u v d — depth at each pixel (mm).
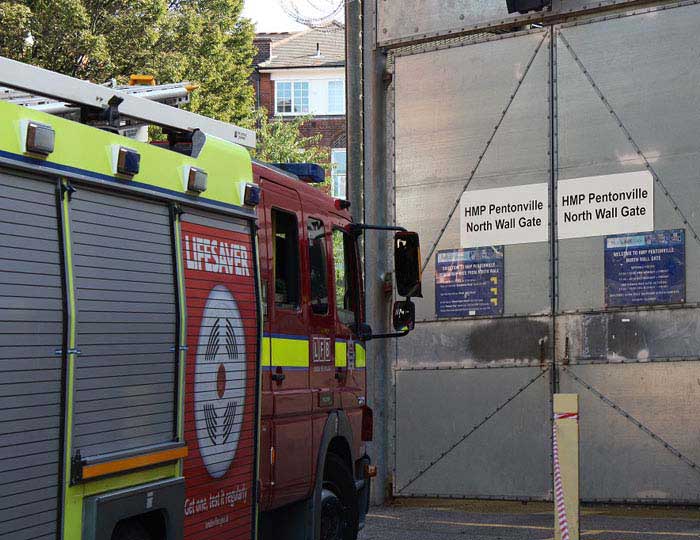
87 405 5055
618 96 12180
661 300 11812
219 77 33344
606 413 12094
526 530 10750
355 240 9016
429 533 10656
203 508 6141
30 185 4789
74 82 5742
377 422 13430
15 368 4570
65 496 4859
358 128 14039
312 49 55594
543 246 12602
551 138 12602
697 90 11719
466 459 13016
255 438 6797
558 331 12445
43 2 27016
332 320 8391
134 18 28438
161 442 5691
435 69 13453
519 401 12680
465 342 13062
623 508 12164
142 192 5609
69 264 4965
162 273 5797
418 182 13516
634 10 12125
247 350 6742
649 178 11945
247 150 7121
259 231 7234
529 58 12789
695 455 11586
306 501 7828
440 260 13297
